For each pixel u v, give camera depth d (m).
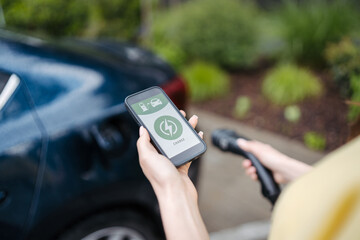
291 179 1.12
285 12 5.38
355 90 3.09
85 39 2.73
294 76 4.08
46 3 3.90
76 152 1.62
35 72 1.70
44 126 1.58
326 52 4.38
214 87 4.22
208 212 2.56
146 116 1.01
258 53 5.05
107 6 4.40
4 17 3.70
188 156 0.93
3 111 1.54
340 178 0.37
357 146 0.39
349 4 5.19
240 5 5.02
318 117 3.65
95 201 1.69
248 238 2.31
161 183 0.74
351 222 0.36
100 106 1.74
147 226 1.92
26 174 1.51
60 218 1.62
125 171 1.74
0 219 1.47
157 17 5.54
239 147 1.22
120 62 2.08
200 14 4.67
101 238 1.79
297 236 0.39
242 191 2.78
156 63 2.30
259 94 4.24
